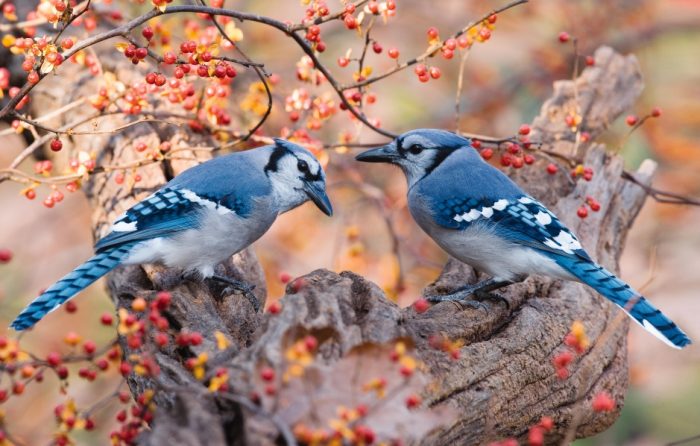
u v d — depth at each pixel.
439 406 7.65
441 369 7.90
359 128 11.80
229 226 9.85
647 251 16.72
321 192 10.69
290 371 6.64
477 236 9.93
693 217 16.75
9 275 15.17
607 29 17.62
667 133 16.98
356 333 7.43
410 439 7.02
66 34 12.52
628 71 13.89
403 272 14.43
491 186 10.21
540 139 12.41
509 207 9.93
